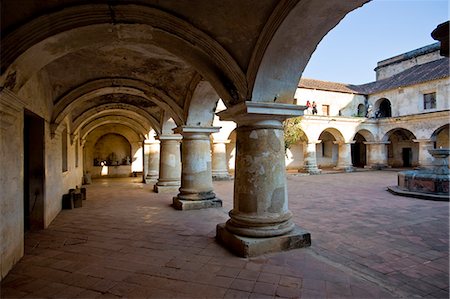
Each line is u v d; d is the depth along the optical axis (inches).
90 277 154.9
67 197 351.9
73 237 230.4
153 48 249.3
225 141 759.1
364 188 527.2
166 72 303.4
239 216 198.1
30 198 257.8
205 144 353.4
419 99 937.5
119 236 231.9
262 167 194.9
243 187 199.9
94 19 162.6
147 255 187.5
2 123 156.9
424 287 145.6
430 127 847.7
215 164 753.0
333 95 1063.6
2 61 146.6
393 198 414.3
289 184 602.5
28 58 161.8
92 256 186.9
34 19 148.5
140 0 161.6
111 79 310.8
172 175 503.8
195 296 133.1
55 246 208.1
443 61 981.2
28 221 255.1
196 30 179.2
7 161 164.6
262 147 195.8
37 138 263.3
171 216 304.3
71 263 174.9
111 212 328.5
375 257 186.5
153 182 649.6
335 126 932.0
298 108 196.1
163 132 495.2
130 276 155.6
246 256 179.5
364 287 140.6
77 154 561.0
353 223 272.8
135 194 474.0
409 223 271.6
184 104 337.1
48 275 157.9
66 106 303.6
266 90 189.6
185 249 198.4
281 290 137.8
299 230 202.8
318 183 615.8
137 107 469.7
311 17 151.9
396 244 211.8
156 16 169.5
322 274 155.1
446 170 440.5
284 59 179.9
